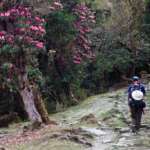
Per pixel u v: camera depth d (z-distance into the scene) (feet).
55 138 47.70
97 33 115.65
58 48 86.22
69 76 89.51
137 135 49.03
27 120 77.61
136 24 120.26
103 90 110.01
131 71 117.70
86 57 94.58
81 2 95.71
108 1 125.90
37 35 59.47
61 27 84.48
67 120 65.98
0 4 57.72
